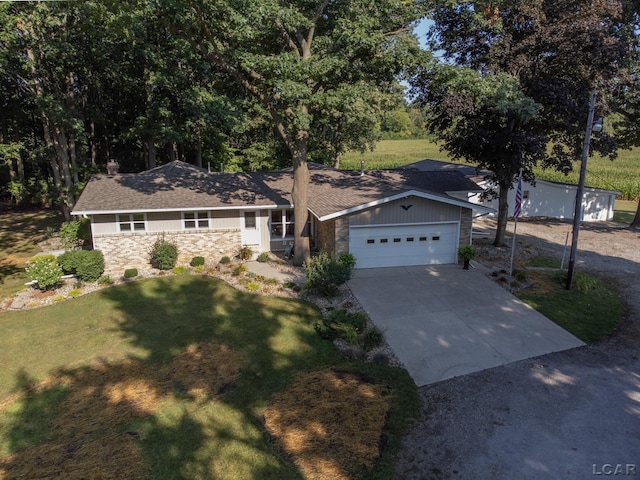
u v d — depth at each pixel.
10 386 9.66
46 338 11.91
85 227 21.64
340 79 16.95
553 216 29.72
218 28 15.34
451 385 9.60
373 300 14.25
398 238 17.45
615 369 10.25
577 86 18.19
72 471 7.11
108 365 10.46
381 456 7.43
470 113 18.14
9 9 18.91
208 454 7.47
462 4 16.66
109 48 25.11
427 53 15.18
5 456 7.49
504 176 18.58
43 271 15.06
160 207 17.03
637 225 26.72
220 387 9.50
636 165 56.22
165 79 27.97
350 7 14.88
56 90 25.36
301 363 10.51
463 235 17.92
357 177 23.58
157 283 16.08
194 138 34.81
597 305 14.02
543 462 7.29
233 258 18.97
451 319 12.88
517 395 9.20
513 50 17.02
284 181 22.36
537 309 13.62
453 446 7.67
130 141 37.25
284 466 7.21
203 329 12.35
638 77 20.55
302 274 16.86
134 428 8.15
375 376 9.91
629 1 19.53
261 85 16.31
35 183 34.53
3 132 32.44
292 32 16.67
